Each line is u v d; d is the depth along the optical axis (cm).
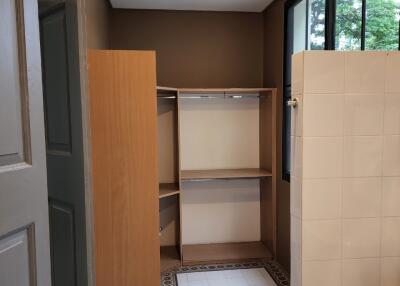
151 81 220
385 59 167
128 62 215
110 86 215
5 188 86
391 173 171
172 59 344
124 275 223
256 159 360
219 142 355
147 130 220
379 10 195
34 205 98
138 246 224
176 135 332
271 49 327
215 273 298
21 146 94
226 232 361
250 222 362
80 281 163
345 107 166
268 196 336
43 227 103
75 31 152
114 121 216
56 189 171
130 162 220
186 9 340
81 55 154
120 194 219
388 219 173
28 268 97
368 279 175
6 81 87
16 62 92
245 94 352
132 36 338
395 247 175
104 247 220
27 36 95
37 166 99
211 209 357
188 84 347
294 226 178
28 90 96
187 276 293
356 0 211
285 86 295
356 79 166
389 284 177
